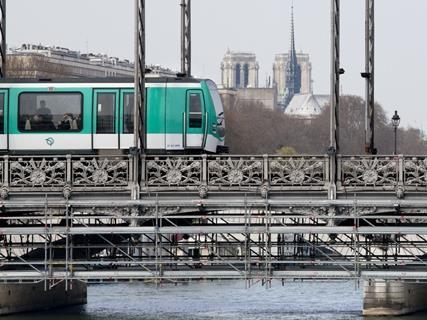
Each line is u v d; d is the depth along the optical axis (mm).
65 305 197125
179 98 166625
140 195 155875
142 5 159875
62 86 166125
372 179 153875
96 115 165875
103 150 165875
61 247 159375
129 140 165500
